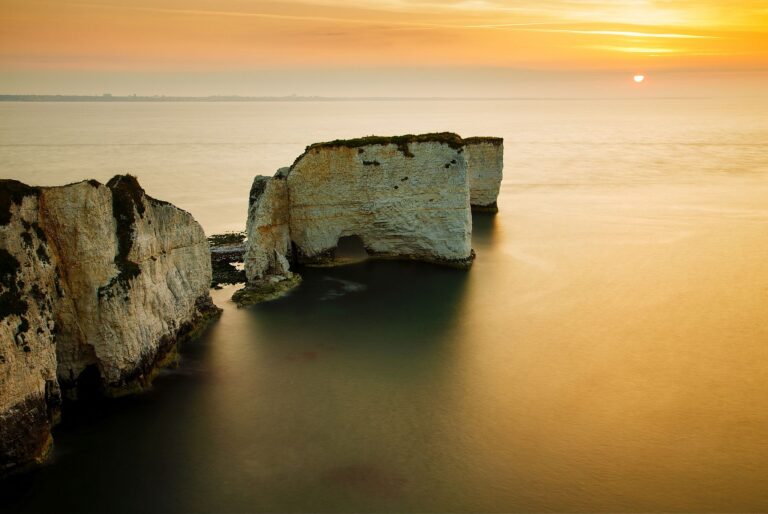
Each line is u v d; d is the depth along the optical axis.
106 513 26.56
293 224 60.56
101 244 33.81
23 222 30.67
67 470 29.30
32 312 29.55
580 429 32.47
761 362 39.88
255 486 28.22
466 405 34.97
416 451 30.73
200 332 45.44
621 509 26.56
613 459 29.94
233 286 56.06
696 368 39.12
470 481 28.45
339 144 59.16
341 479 28.64
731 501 27.00
